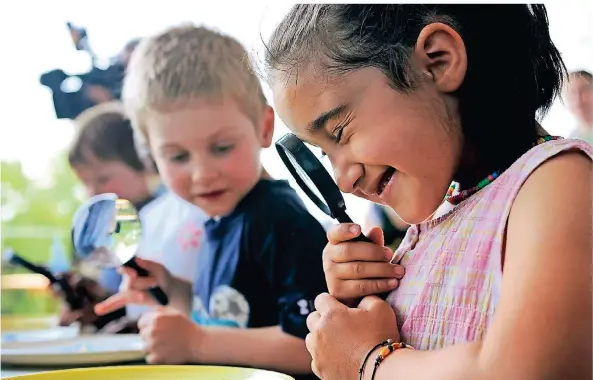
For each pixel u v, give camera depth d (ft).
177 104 6.44
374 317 2.88
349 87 2.73
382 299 2.99
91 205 5.01
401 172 2.76
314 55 2.79
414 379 2.51
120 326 6.77
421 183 2.74
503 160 2.80
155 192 7.32
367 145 2.73
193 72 6.50
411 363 2.58
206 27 6.76
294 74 2.81
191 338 5.67
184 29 6.79
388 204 2.86
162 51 6.73
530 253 2.36
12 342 5.28
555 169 2.46
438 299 2.77
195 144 6.46
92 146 7.55
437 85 2.73
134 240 5.03
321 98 2.77
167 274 6.61
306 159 2.95
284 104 2.88
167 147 6.56
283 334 5.72
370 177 2.82
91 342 5.49
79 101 7.93
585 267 2.30
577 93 4.79
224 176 6.33
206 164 6.42
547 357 2.26
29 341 5.35
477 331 2.61
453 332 2.68
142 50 7.00
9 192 11.87
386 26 2.76
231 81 6.39
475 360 2.38
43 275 7.02
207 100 6.37
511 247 2.47
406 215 2.82
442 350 2.53
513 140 2.81
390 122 2.71
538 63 2.96
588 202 2.38
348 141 2.80
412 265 2.98
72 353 4.80
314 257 5.88
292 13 3.00
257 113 6.41
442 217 2.92
